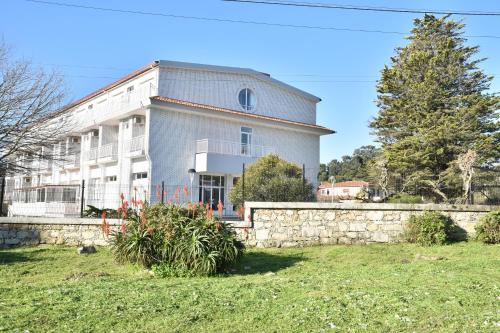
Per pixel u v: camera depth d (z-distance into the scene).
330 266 9.71
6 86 18.72
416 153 26.55
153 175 23.81
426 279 7.19
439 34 30.20
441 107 28.52
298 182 17.84
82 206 13.47
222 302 5.80
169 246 8.76
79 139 34.22
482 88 29.12
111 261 10.08
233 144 27.11
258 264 10.02
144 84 27.36
